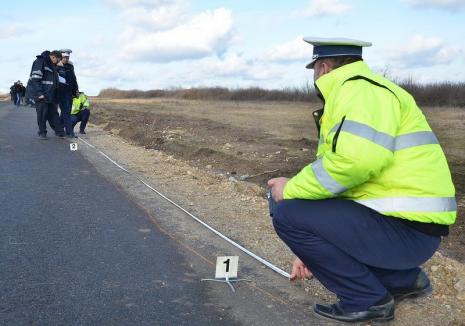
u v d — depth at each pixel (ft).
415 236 11.55
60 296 13.33
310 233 11.68
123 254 16.53
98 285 14.08
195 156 38.47
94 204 22.62
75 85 47.34
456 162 35.35
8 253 16.24
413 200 11.16
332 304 12.78
